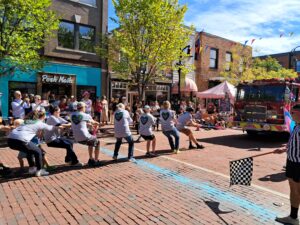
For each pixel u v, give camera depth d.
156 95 23.70
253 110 13.58
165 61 16.48
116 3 16.09
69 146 7.91
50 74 17.75
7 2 11.36
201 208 5.33
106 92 20.45
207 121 18.70
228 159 9.28
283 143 12.95
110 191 6.11
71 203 5.43
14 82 16.61
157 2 15.23
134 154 9.73
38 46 12.62
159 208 5.29
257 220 4.89
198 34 26.39
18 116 11.66
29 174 7.16
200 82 26.81
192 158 9.30
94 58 19.73
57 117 8.12
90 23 19.42
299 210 5.37
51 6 17.61
